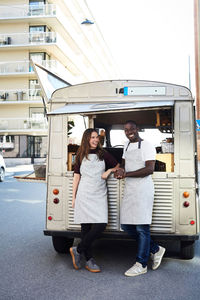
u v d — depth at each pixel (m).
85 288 3.79
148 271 4.36
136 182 4.21
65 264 4.67
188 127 4.58
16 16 33.59
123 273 4.29
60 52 35.09
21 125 35.34
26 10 33.84
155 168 4.73
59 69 34.56
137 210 4.16
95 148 4.44
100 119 6.54
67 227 4.75
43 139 36.62
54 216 4.81
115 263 4.71
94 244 5.82
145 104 4.44
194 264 4.65
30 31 34.59
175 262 4.75
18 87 35.62
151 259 4.77
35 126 35.34
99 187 4.32
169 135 5.62
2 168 17.30
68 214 4.76
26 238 6.13
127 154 4.35
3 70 35.03
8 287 3.85
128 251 5.35
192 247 4.69
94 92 4.99
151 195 4.23
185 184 4.50
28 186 15.26
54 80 6.20
